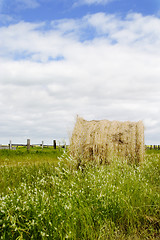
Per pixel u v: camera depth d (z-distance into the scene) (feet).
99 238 12.49
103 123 29.14
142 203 16.48
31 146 101.55
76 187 16.35
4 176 26.00
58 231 11.87
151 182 22.48
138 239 13.15
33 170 29.37
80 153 27.89
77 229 13.14
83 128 28.91
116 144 28.48
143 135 29.73
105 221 14.20
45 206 13.05
